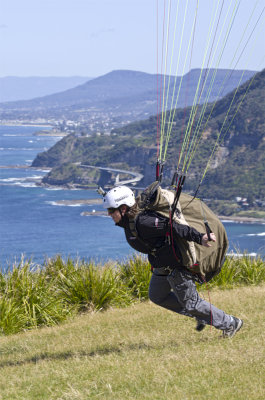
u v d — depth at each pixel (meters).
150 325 9.09
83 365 6.47
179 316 9.52
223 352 6.39
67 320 11.14
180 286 6.28
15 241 153.12
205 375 5.55
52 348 8.16
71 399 5.17
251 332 7.45
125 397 5.10
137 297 12.74
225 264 13.66
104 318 10.53
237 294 11.46
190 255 5.98
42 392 5.58
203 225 6.01
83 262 13.13
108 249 139.88
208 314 6.68
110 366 6.28
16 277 11.66
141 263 13.29
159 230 5.84
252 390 5.01
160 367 5.92
